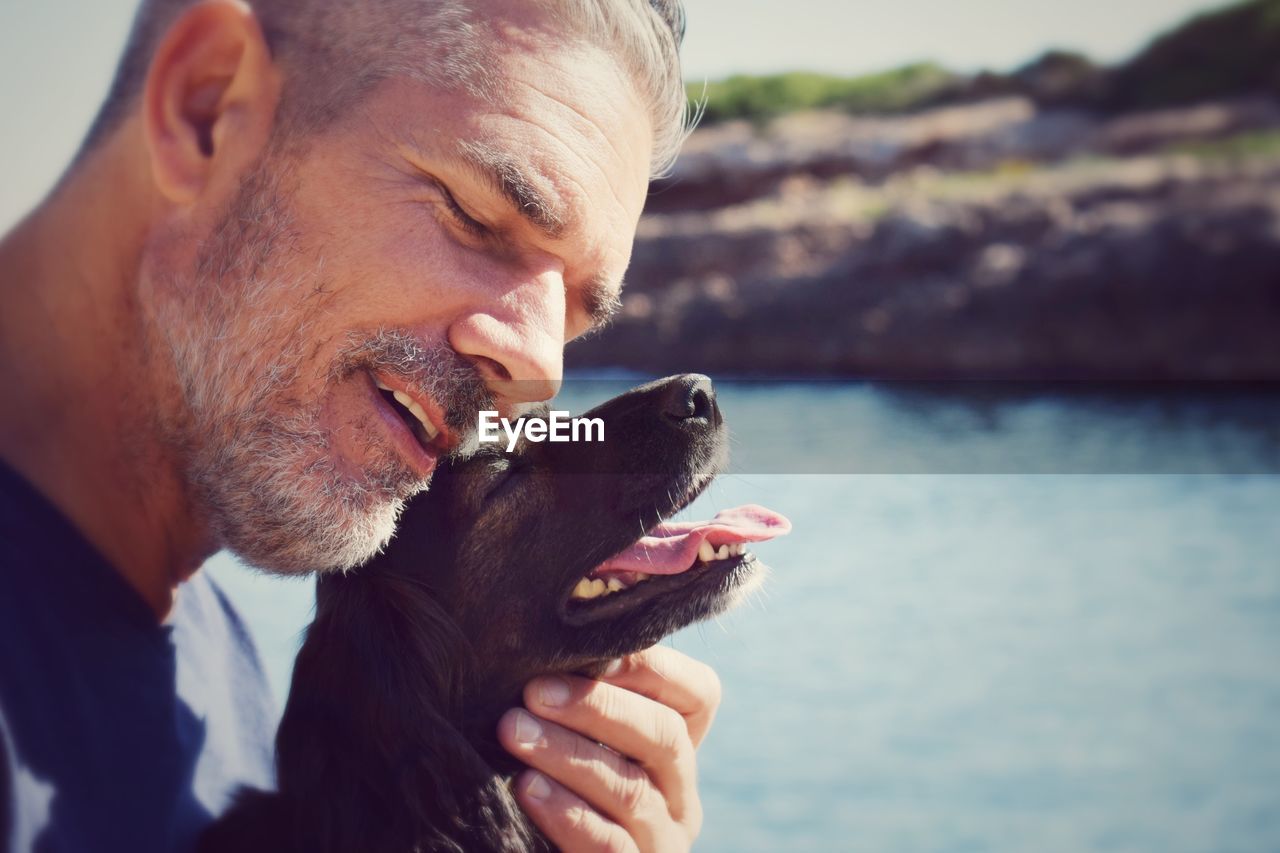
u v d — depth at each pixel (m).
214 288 1.75
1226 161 20.64
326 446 1.78
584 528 2.25
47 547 1.72
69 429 1.77
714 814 4.61
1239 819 4.70
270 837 1.98
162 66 1.74
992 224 19.95
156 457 1.81
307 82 1.77
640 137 1.99
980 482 10.28
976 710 5.70
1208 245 18.86
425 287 1.75
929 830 4.47
